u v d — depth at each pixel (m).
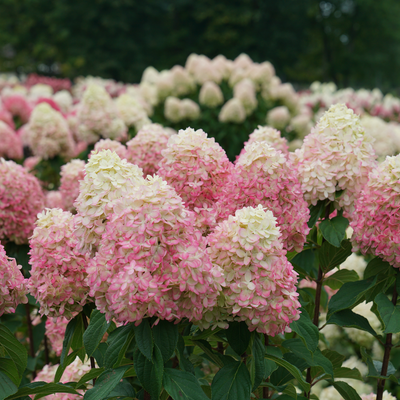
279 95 4.98
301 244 1.31
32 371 1.70
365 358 1.48
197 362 1.39
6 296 1.25
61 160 2.84
